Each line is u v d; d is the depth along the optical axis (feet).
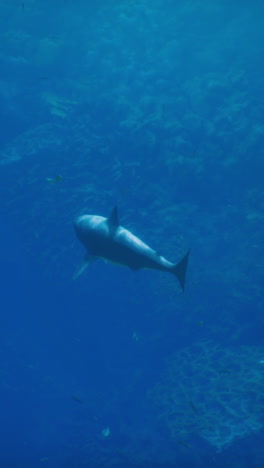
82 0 77.71
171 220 53.93
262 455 32.83
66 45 76.59
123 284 56.59
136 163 57.26
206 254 52.44
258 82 69.62
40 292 64.34
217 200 55.83
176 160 55.31
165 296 53.31
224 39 79.77
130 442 44.47
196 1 80.79
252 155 53.57
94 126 65.21
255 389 36.86
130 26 78.02
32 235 58.80
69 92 72.59
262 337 45.60
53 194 58.85
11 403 65.00
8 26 79.61
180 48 76.02
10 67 74.59
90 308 60.95
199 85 64.54
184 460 36.68
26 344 69.26
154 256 8.32
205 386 40.78
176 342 52.95
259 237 50.83
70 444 51.85
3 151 66.39
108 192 56.03
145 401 48.73
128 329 58.59
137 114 61.67
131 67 72.84
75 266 57.77
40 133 67.26
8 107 73.87
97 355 62.28
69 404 59.77
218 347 46.29
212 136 57.00
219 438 34.68
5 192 61.82
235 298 49.42
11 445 58.49
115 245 8.48
